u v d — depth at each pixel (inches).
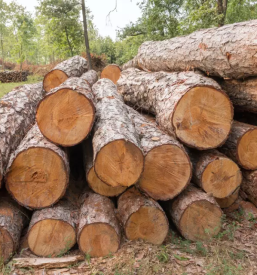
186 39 168.9
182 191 119.2
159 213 109.0
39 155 104.8
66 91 110.6
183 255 104.0
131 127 116.5
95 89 203.8
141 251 103.4
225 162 120.5
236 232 121.4
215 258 100.7
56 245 105.6
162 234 110.3
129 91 207.3
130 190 120.0
